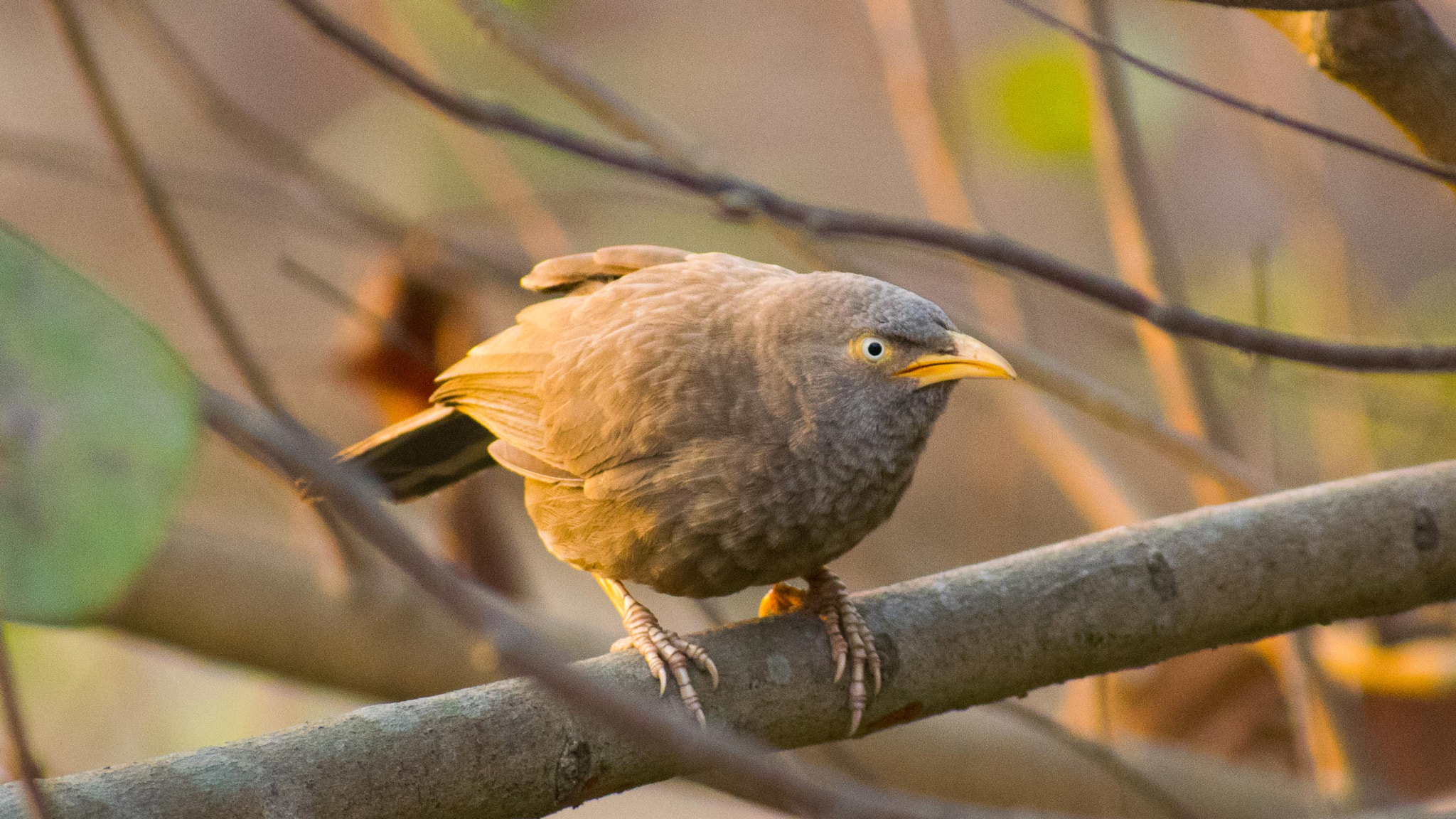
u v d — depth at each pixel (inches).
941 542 730.8
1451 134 261.1
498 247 446.9
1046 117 442.9
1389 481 296.7
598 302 309.7
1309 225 511.5
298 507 463.5
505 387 310.2
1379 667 463.5
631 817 650.8
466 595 119.7
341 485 118.7
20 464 110.5
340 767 233.8
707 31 874.8
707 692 266.8
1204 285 581.0
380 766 235.8
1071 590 281.9
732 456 281.6
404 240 382.6
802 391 283.7
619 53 853.8
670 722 133.7
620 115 395.5
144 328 113.1
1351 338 481.4
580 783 246.4
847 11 859.4
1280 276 532.4
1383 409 472.7
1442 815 254.7
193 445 112.7
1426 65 256.5
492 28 394.0
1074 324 608.4
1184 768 445.7
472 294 385.1
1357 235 754.2
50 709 510.9
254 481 666.8
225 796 226.7
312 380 556.4
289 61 804.0
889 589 284.2
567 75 396.5
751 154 876.0
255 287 775.7
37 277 111.9
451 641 424.8
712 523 282.7
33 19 821.2
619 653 275.4
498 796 242.8
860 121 904.9
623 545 291.6
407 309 379.2
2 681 142.3
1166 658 289.7
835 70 888.3
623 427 287.6
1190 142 753.0
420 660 424.2
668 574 292.7
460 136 489.7
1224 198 746.8
